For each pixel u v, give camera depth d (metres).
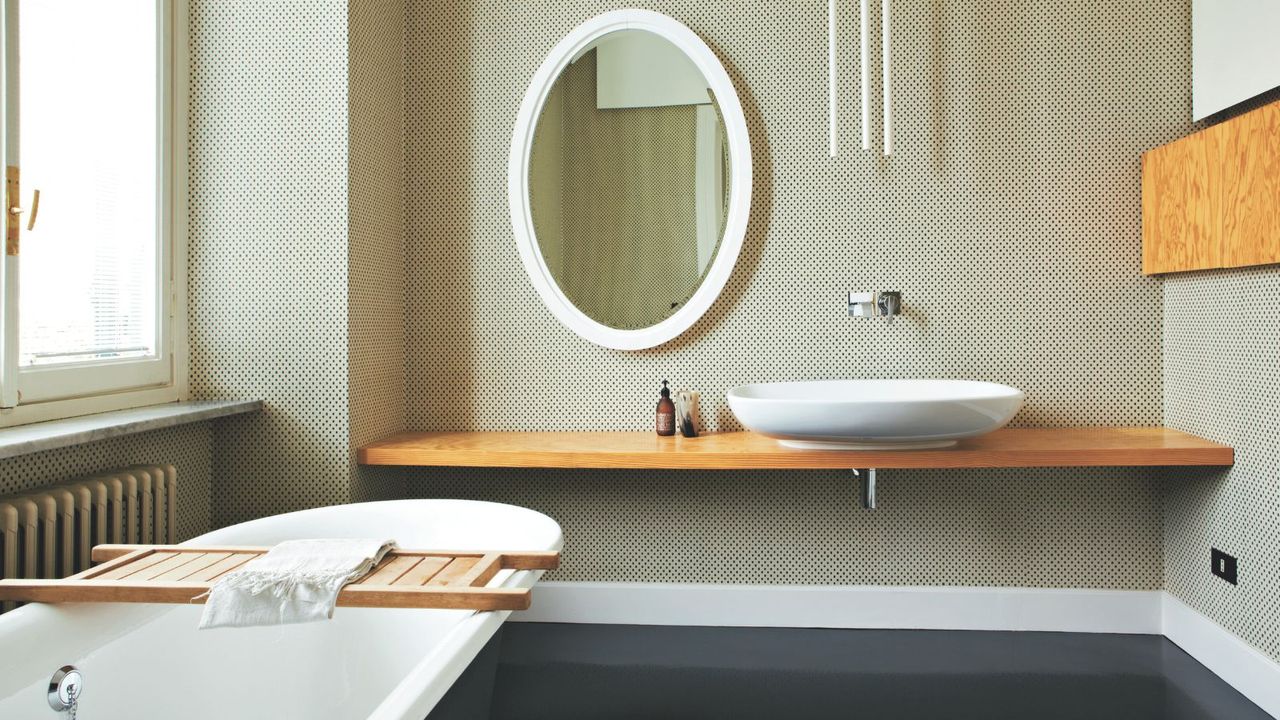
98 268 2.09
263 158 2.47
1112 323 2.67
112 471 2.01
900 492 2.75
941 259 2.71
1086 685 2.30
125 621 1.50
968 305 2.71
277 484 2.48
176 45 2.43
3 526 1.59
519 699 2.27
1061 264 2.68
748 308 2.78
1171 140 2.63
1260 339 2.14
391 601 1.42
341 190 2.44
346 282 2.45
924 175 2.71
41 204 1.88
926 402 2.09
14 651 1.30
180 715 1.57
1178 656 2.49
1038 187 2.68
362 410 2.55
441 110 2.88
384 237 2.73
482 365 2.88
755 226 2.77
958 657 2.51
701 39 2.76
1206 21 2.47
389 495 2.75
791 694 2.28
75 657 1.40
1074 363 2.68
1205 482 2.42
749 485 2.79
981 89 2.70
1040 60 2.68
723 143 2.75
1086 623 2.70
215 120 2.49
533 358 2.86
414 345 2.90
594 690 2.32
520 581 1.63
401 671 1.79
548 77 2.81
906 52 2.71
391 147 2.78
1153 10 2.63
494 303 2.87
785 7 2.75
